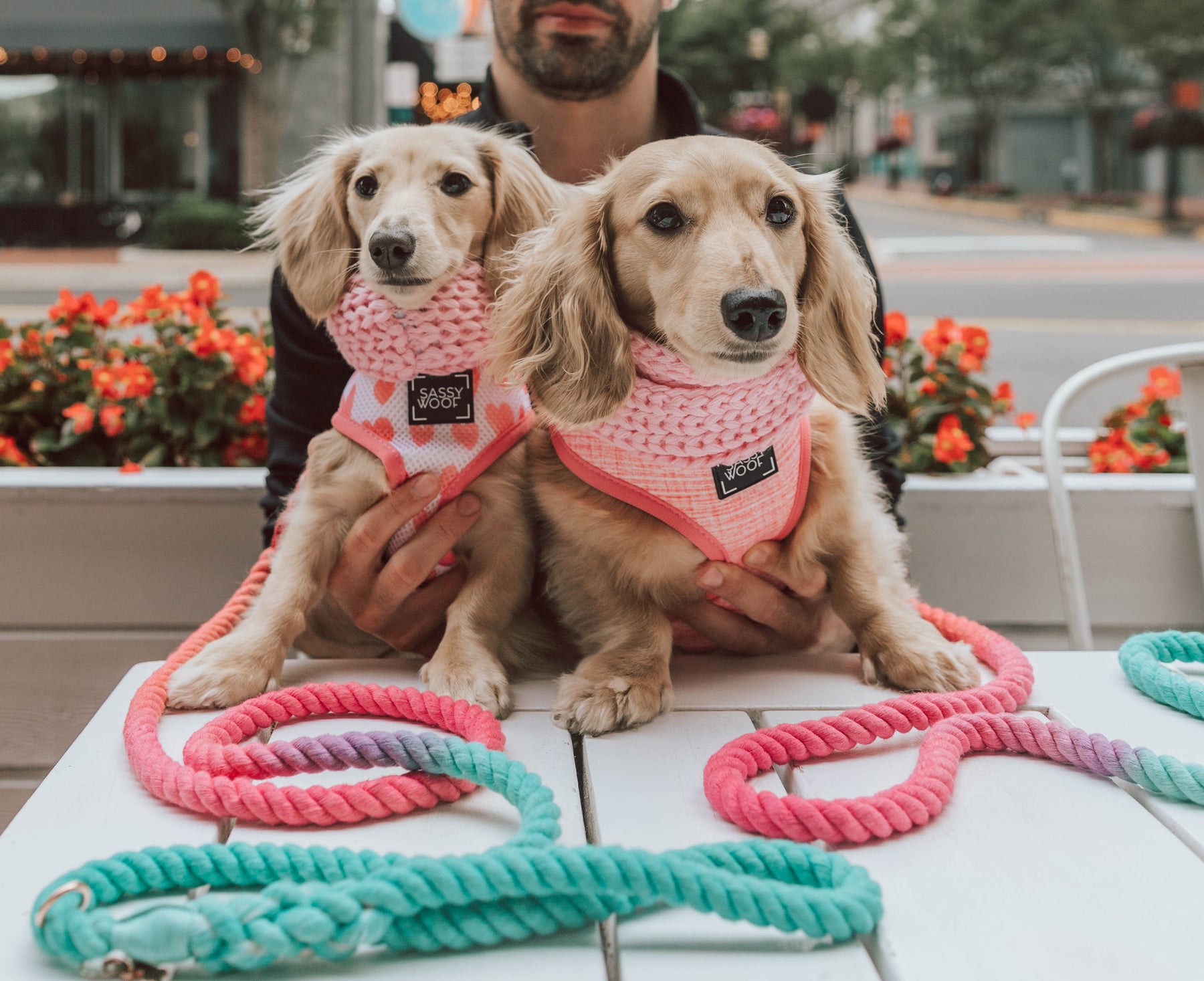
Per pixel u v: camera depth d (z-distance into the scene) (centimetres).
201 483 237
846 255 153
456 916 91
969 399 281
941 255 1755
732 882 89
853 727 125
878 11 3384
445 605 173
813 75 3831
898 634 154
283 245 177
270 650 151
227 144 1664
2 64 1623
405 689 139
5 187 1664
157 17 1515
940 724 126
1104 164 3092
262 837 109
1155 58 2525
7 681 241
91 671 241
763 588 158
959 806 114
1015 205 3039
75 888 91
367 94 781
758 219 140
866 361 152
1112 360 240
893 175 4234
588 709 138
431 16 763
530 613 175
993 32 2950
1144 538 252
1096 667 156
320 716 141
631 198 142
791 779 125
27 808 114
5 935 92
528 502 165
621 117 255
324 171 175
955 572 252
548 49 239
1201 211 2689
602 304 142
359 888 89
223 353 286
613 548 155
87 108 1656
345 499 165
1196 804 115
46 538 238
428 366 158
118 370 274
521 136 204
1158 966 88
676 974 88
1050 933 92
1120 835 108
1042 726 124
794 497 151
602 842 108
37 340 294
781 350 130
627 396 140
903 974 87
